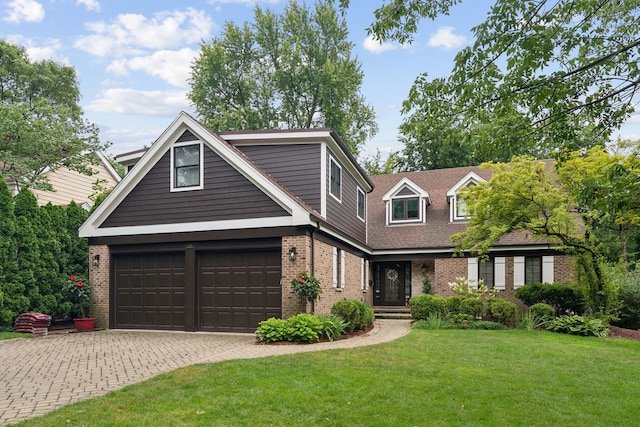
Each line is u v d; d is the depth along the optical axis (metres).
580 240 15.58
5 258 14.01
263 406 6.28
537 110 6.20
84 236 15.45
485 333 13.58
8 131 21.20
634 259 25.17
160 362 9.15
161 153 14.80
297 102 34.94
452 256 19.44
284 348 10.55
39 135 21.80
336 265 16.19
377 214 24.19
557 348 11.00
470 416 6.10
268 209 13.60
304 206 13.68
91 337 13.09
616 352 10.73
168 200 14.65
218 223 14.02
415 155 33.72
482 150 6.73
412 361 9.11
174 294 14.73
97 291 15.31
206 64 34.06
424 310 16.47
